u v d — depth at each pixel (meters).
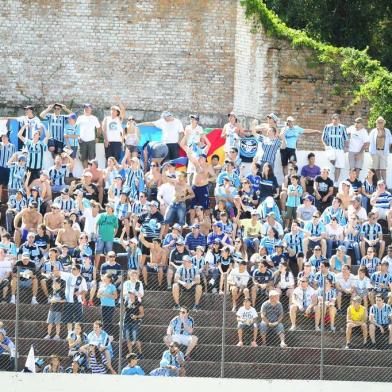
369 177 115.19
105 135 117.06
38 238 106.69
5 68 134.75
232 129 117.00
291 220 113.50
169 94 134.75
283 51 128.50
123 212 110.25
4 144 114.88
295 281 105.12
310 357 102.81
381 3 134.75
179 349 101.88
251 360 102.38
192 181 115.56
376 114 126.00
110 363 100.31
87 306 103.69
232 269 105.00
